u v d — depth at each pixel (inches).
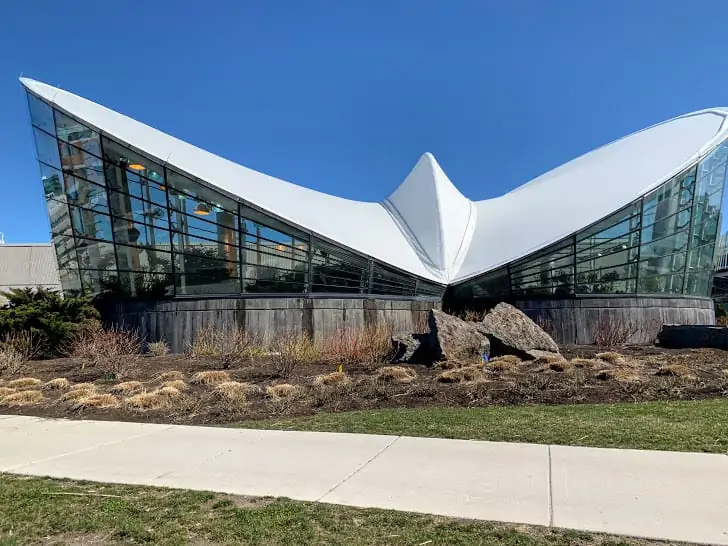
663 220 854.5
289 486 201.2
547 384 395.5
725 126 938.1
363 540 153.0
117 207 774.5
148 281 779.4
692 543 145.3
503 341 531.8
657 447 236.7
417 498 184.5
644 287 842.8
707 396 360.2
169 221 756.0
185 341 746.8
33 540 159.9
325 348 611.2
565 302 824.3
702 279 948.0
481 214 1150.3
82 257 832.9
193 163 797.9
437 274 907.4
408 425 294.0
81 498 193.8
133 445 271.6
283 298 755.4
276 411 346.6
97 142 754.2
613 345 692.7
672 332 683.4
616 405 335.0
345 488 197.0
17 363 542.6
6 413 372.8
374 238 924.6
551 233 850.8
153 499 191.3
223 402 370.9
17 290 728.3
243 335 664.4
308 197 1032.2
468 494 186.7
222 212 751.1
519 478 201.3
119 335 660.7
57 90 805.9
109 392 425.1
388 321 809.5
